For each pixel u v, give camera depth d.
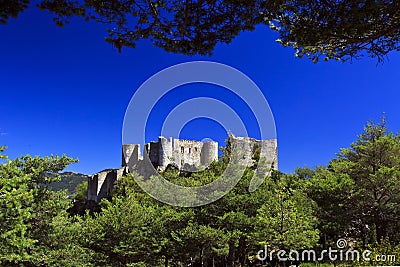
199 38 5.52
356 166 25.09
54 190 17.34
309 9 5.24
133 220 18.88
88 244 18.69
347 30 5.02
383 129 26.50
